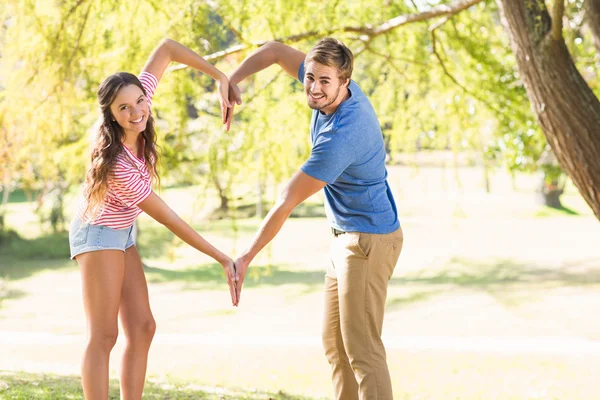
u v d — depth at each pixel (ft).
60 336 36.45
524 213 86.33
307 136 26.17
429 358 27.99
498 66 28.71
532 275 57.06
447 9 25.14
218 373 23.98
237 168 24.93
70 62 22.59
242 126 25.08
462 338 36.35
